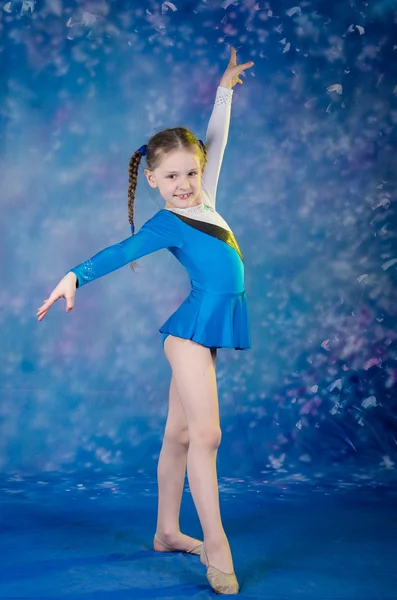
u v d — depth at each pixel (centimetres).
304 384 468
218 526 259
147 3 460
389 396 470
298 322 470
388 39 468
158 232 261
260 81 466
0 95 455
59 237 458
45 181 457
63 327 458
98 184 459
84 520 352
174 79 461
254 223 467
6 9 454
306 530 336
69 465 453
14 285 456
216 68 463
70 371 459
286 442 463
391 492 410
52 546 310
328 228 470
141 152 289
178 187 264
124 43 459
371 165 471
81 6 457
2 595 252
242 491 410
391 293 471
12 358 456
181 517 354
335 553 303
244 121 466
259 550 305
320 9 467
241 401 465
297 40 467
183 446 296
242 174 466
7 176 456
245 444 461
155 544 304
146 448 458
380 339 471
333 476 443
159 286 462
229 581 256
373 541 320
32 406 456
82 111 458
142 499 392
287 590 259
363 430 466
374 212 471
